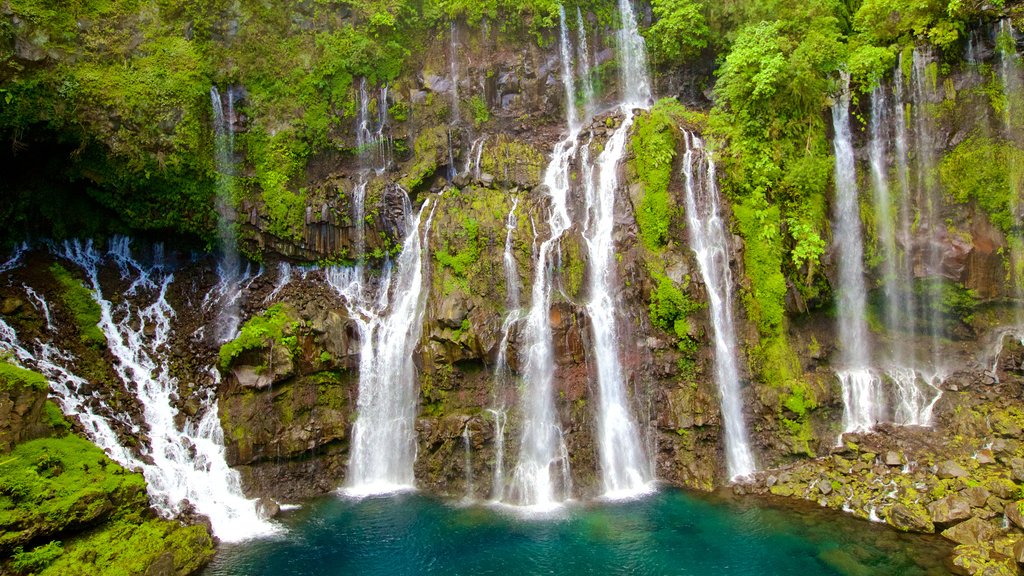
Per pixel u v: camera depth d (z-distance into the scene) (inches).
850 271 699.4
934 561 457.4
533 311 633.0
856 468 569.6
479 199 709.9
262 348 604.7
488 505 573.0
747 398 624.4
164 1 710.5
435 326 628.4
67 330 606.9
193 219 699.4
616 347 625.6
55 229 671.8
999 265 674.8
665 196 663.8
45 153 641.0
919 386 647.1
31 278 634.2
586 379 612.7
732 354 630.5
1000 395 617.3
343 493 602.5
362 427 636.7
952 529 485.1
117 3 685.3
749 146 684.7
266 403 597.3
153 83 675.4
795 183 668.1
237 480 566.3
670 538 505.4
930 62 703.7
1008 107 678.5
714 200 672.4
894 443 585.6
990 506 493.4
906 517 502.0
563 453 590.9
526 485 581.9
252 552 488.4
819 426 621.0
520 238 663.1
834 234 696.4
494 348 614.9
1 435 437.4
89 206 680.4
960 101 695.7
